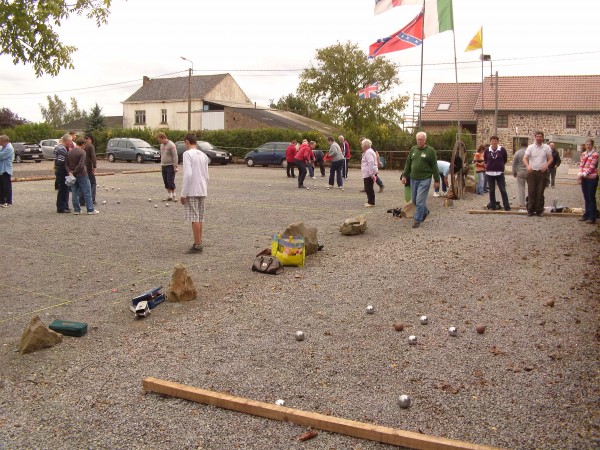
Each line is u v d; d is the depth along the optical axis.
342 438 3.91
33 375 5.02
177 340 5.79
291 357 5.31
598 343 5.41
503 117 47.41
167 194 18.70
